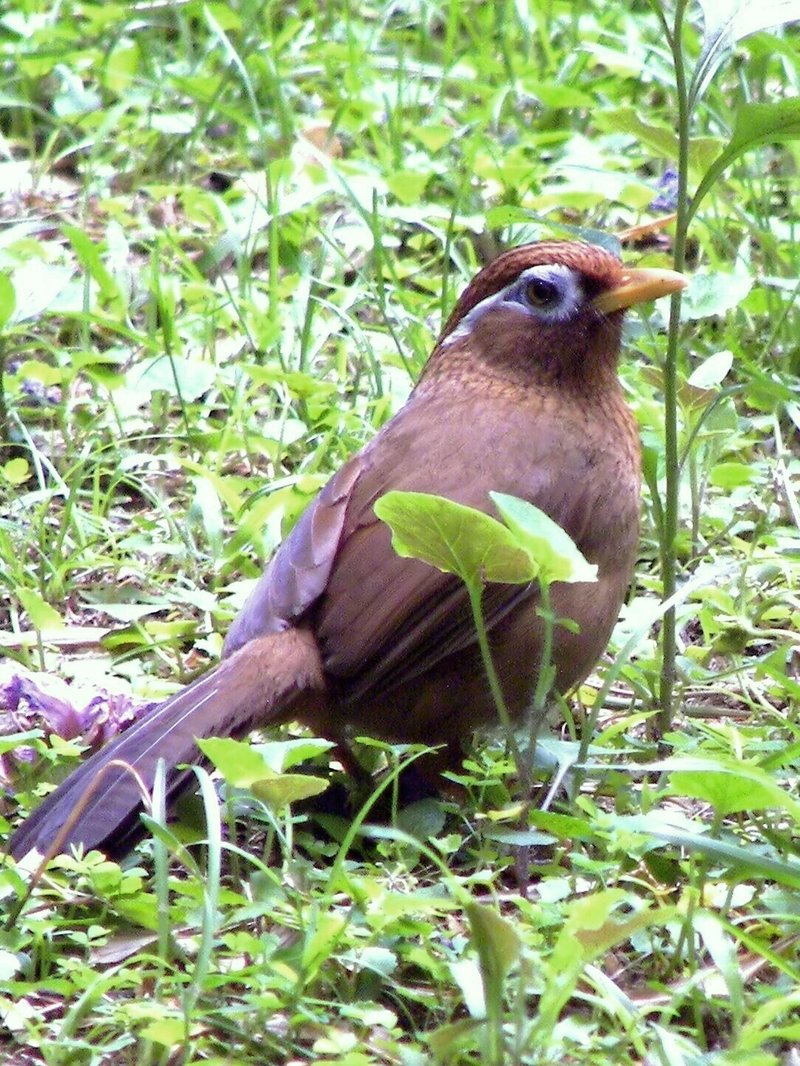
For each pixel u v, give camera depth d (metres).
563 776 8.91
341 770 9.66
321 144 16.36
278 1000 7.09
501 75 17.30
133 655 10.77
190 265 14.25
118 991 7.59
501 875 8.70
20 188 16.17
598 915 6.64
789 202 15.53
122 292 13.81
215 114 16.94
